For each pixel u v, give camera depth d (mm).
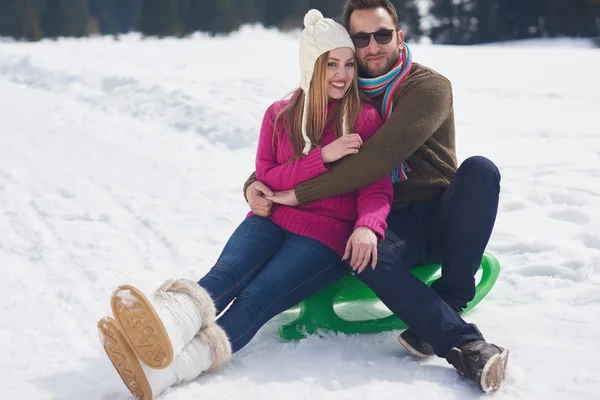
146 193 4977
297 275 2641
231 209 4637
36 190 5062
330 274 2732
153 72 10312
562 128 7113
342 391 2365
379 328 2871
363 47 2852
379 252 2596
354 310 3121
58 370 2549
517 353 2594
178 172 5535
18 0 46281
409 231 2824
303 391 2367
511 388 2344
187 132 6906
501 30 39719
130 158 5973
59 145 6434
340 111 2809
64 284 3398
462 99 9039
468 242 2660
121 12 63281
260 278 2623
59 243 3980
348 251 2600
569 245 3703
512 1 39531
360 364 2574
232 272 2643
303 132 2781
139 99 8070
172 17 45812
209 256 3771
